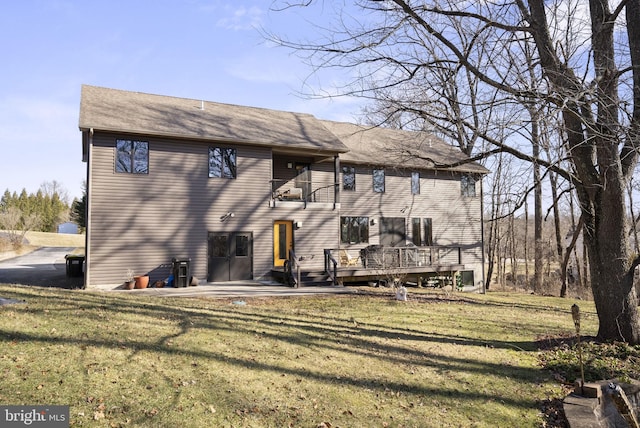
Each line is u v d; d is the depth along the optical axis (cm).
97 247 1493
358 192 2128
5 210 5484
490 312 1272
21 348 539
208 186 1705
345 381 588
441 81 842
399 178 2245
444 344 823
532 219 3469
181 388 498
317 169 2066
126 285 1482
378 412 511
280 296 1368
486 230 2991
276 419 463
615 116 693
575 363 724
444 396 577
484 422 517
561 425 525
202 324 775
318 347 719
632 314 825
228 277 1720
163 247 1603
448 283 2158
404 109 852
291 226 1902
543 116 623
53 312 727
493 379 653
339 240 2009
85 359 536
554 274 2998
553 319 1216
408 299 1439
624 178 818
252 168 1800
